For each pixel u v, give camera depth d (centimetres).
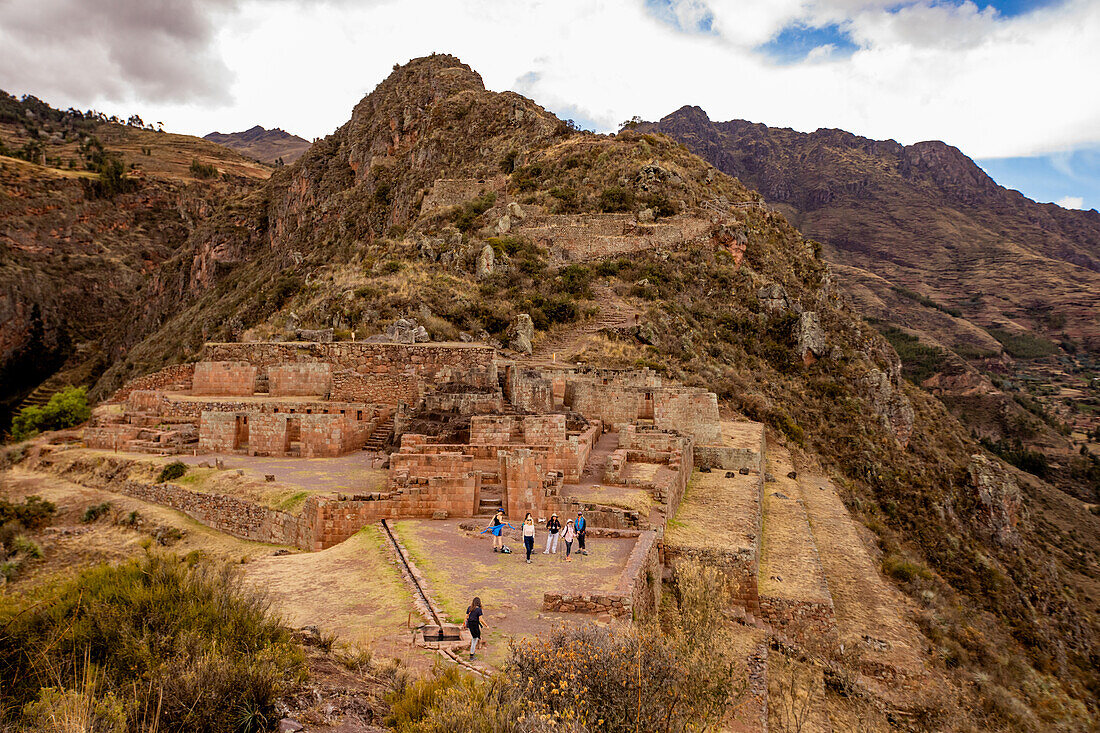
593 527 2112
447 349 3750
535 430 2744
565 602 1347
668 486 2477
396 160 13912
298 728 773
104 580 977
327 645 1085
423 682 891
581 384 3791
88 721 680
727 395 5666
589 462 2877
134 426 3328
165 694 755
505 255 7194
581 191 9362
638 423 3631
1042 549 7456
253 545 2162
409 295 5666
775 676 1747
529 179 9825
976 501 6881
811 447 5659
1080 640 5581
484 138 12256
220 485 2462
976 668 2477
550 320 6191
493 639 1189
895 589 3003
